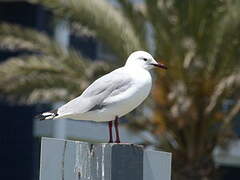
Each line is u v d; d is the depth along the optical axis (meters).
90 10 16.19
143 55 9.62
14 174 22.47
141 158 7.76
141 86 9.04
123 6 16.53
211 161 17.22
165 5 16.61
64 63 16.89
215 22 16.25
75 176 7.79
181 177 17.05
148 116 17.14
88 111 9.02
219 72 16.47
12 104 22.39
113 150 7.66
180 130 16.97
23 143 22.44
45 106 22.20
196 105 16.67
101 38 16.34
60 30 21.81
